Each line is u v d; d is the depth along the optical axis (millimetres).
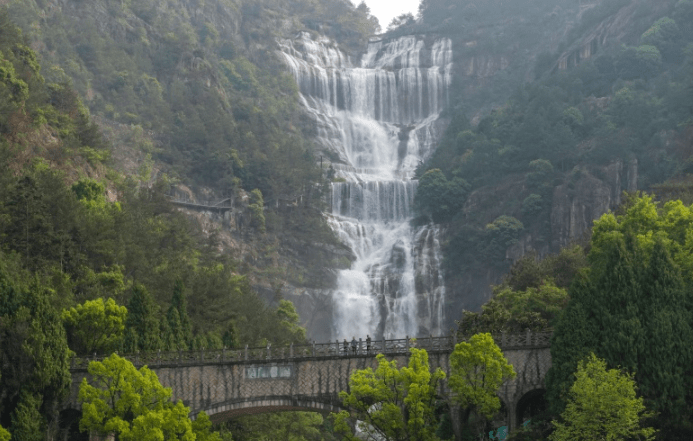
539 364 72562
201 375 74625
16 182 103625
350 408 72375
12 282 74500
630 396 62406
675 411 65375
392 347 74625
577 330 69750
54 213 101812
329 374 73812
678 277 71188
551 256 120875
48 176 105562
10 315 73062
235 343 96000
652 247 79500
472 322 89625
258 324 114625
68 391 72375
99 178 144500
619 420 61281
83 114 155250
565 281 110375
